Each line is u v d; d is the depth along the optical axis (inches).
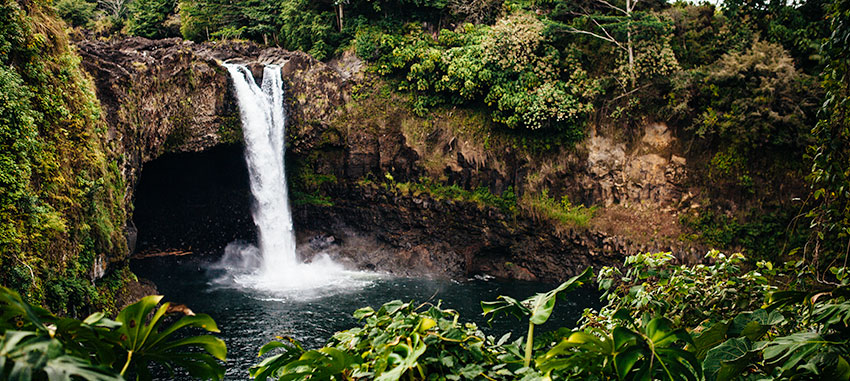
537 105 906.7
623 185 918.4
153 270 948.0
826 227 196.7
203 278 911.7
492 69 958.4
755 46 855.7
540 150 961.5
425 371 85.7
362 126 1021.8
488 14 1076.5
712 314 153.3
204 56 933.8
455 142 998.4
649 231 888.3
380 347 87.6
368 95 1030.4
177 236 1066.1
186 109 871.1
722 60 864.3
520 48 938.1
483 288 892.6
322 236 1056.2
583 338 80.5
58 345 49.6
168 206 1053.8
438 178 1003.3
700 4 1013.8
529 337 90.4
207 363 76.0
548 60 938.7
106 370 51.2
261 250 1028.5
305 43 1155.3
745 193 853.8
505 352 93.0
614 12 966.4
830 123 199.6
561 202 949.2
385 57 1030.4
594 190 935.0
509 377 89.4
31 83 466.6
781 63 808.9
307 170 1067.3
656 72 885.8
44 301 428.8
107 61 714.2
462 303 797.9
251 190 993.5
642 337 81.4
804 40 871.7
